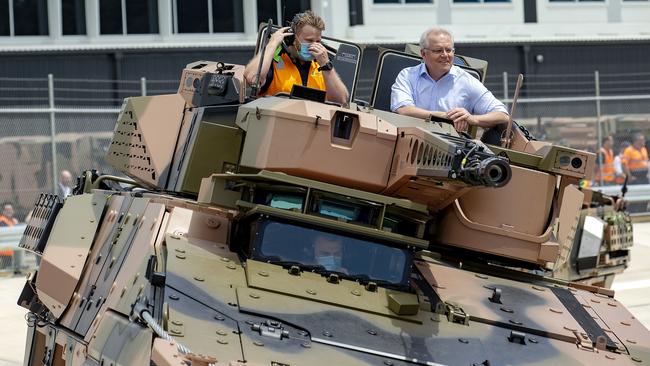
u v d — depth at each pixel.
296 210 11.65
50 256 13.77
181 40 38.34
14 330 22.66
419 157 11.45
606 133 36.81
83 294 13.14
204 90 13.96
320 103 12.23
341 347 10.34
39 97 35.38
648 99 36.84
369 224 11.88
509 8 41.66
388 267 11.70
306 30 13.75
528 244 12.70
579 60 42.16
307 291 11.08
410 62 14.93
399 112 13.86
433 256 12.91
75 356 12.20
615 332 11.97
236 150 13.42
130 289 11.16
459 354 10.72
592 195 24.48
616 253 24.17
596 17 42.69
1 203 30.28
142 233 11.95
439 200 12.39
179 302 10.28
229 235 11.85
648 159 36.75
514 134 14.05
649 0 43.84
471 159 10.28
